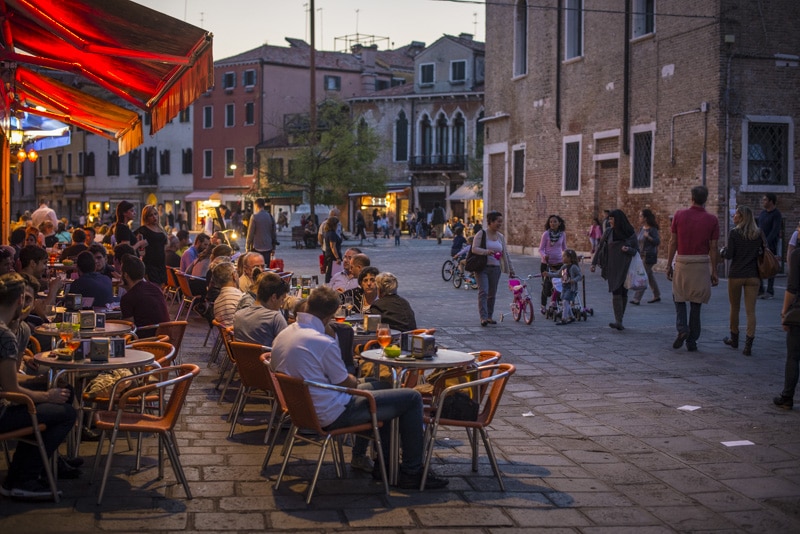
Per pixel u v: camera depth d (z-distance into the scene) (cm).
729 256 1218
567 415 875
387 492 620
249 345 740
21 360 696
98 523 551
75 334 754
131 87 1110
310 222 4331
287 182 4797
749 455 734
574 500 617
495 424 841
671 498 625
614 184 2942
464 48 6256
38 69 1339
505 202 3697
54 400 600
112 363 654
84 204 8406
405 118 6500
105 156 8156
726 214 2406
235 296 989
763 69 2428
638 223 2766
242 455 716
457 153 6322
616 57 2866
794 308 887
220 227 3152
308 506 593
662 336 1388
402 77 7669
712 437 791
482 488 641
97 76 1095
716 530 564
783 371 1098
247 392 776
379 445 618
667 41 2603
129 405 700
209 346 1270
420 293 2120
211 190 7350
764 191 2431
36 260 916
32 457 599
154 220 1522
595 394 972
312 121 4659
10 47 984
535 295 2022
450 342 1341
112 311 984
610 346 1296
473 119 6241
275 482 646
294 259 3403
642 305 1789
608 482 660
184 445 741
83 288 1003
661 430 816
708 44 2428
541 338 1379
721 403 926
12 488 598
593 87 3008
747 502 618
